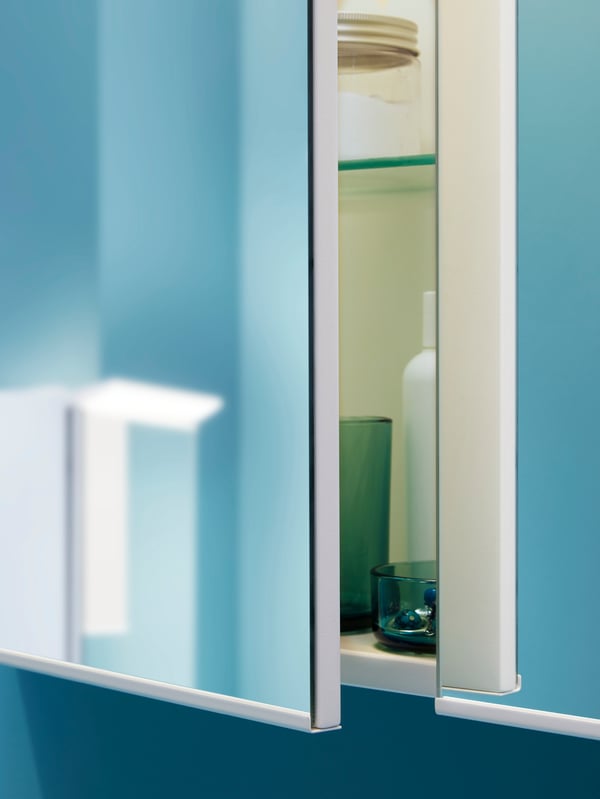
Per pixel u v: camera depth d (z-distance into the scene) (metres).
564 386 0.65
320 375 0.58
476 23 0.67
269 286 0.61
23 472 0.75
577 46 0.65
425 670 0.69
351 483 0.73
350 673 0.72
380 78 0.69
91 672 0.71
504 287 0.67
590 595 0.65
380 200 0.70
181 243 0.65
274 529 0.61
